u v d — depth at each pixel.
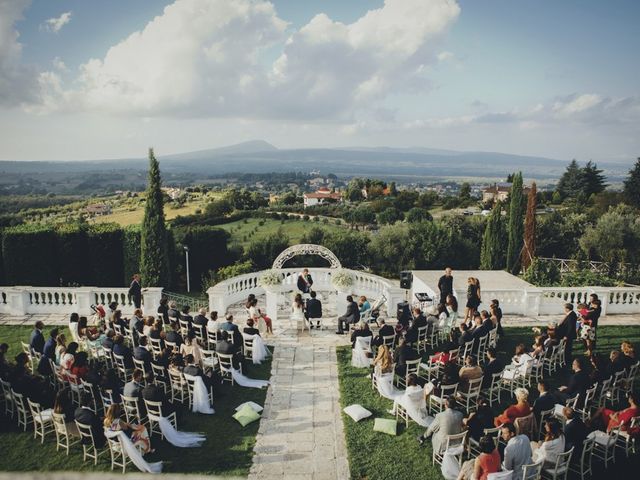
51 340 13.70
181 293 32.78
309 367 15.43
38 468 10.18
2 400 12.72
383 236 43.97
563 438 9.63
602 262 40.28
